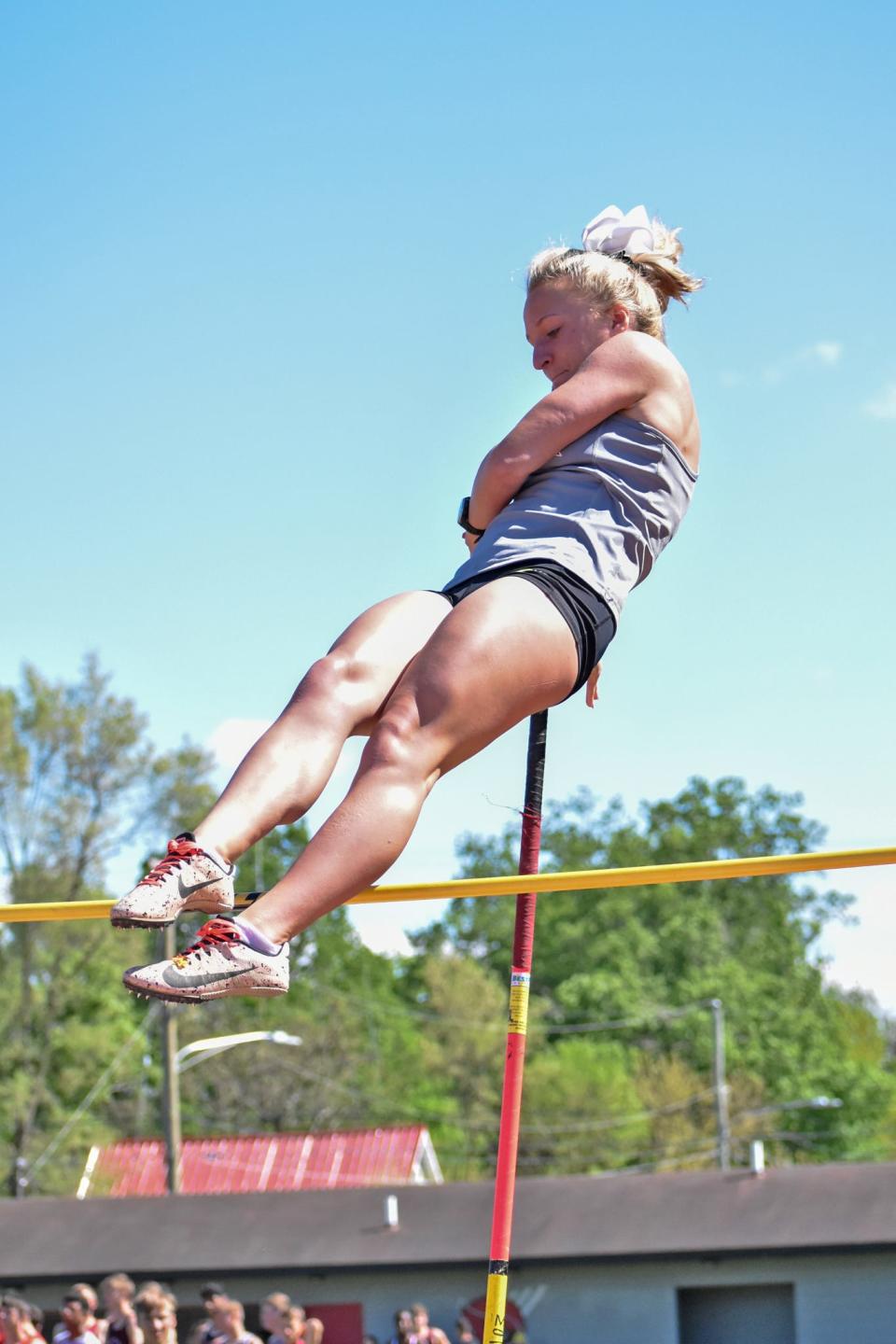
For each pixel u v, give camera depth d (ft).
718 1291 67.72
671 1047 182.39
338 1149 104.68
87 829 144.46
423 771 10.37
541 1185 72.95
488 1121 165.89
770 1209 67.46
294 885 10.02
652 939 191.72
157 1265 69.15
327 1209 73.26
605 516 11.52
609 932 194.90
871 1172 69.51
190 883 10.18
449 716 10.43
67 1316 35.19
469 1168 164.76
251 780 10.71
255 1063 159.22
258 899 10.88
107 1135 139.85
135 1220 74.02
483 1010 176.96
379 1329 67.82
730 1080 168.96
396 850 10.19
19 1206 76.64
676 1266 65.98
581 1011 184.65
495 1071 173.88
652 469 11.66
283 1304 37.27
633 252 12.87
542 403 11.69
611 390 11.66
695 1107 165.89
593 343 12.28
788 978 188.65
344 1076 166.40
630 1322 65.92
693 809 207.00
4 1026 140.36
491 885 12.15
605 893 202.39
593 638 11.14
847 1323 63.98
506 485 11.69
